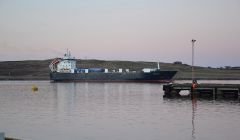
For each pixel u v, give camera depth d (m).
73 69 181.88
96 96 90.12
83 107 62.81
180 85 82.62
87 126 40.84
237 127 39.44
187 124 41.81
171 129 38.38
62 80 181.25
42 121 45.16
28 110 58.59
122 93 100.06
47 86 146.88
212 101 70.25
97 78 174.25
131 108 60.41
